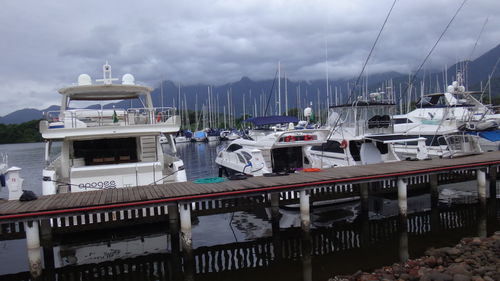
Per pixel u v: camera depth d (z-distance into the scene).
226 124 84.81
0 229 9.63
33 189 23.83
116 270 10.16
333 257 10.65
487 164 13.42
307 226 10.61
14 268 10.47
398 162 14.66
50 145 13.43
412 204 15.77
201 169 29.83
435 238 11.88
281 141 15.13
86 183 11.08
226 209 11.27
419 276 8.05
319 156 18.56
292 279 9.39
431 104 26.19
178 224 10.55
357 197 13.72
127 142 13.39
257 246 11.61
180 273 10.07
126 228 11.08
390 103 18.27
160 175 11.75
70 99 15.30
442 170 12.65
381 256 10.60
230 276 9.67
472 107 21.64
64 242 10.70
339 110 18.98
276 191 10.25
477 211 13.80
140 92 14.37
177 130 12.61
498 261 8.68
